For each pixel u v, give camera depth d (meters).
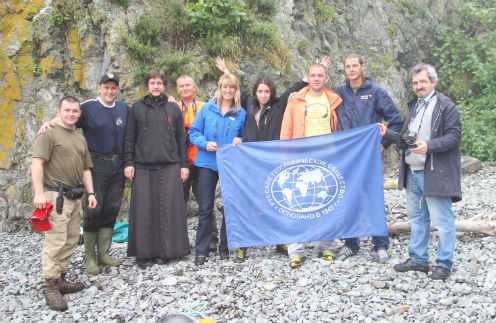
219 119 5.41
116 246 6.26
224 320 3.88
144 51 7.74
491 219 5.99
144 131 5.32
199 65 8.23
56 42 8.05
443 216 4.36
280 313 3.95
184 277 4.85
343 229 5.09
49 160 4.46
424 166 4.33
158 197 5.37
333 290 4.28
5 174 7.73
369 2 13.57
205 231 5.36
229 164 5.23
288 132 5.31
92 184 4.91
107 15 7.87
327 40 11.96
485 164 11.92
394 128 5.16
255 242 5.18
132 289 4.69
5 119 7.86
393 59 13.70
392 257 5.15
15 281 5.18
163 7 8.35
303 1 11.39
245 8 9.43
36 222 4.22
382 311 3.84
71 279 5.05
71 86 8.06
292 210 5.16
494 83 13.68
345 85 5.35
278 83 9.10
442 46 14.41
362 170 5.06
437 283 4.30
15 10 7.99
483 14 14.84
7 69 7.90
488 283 4.21
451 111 4.24
